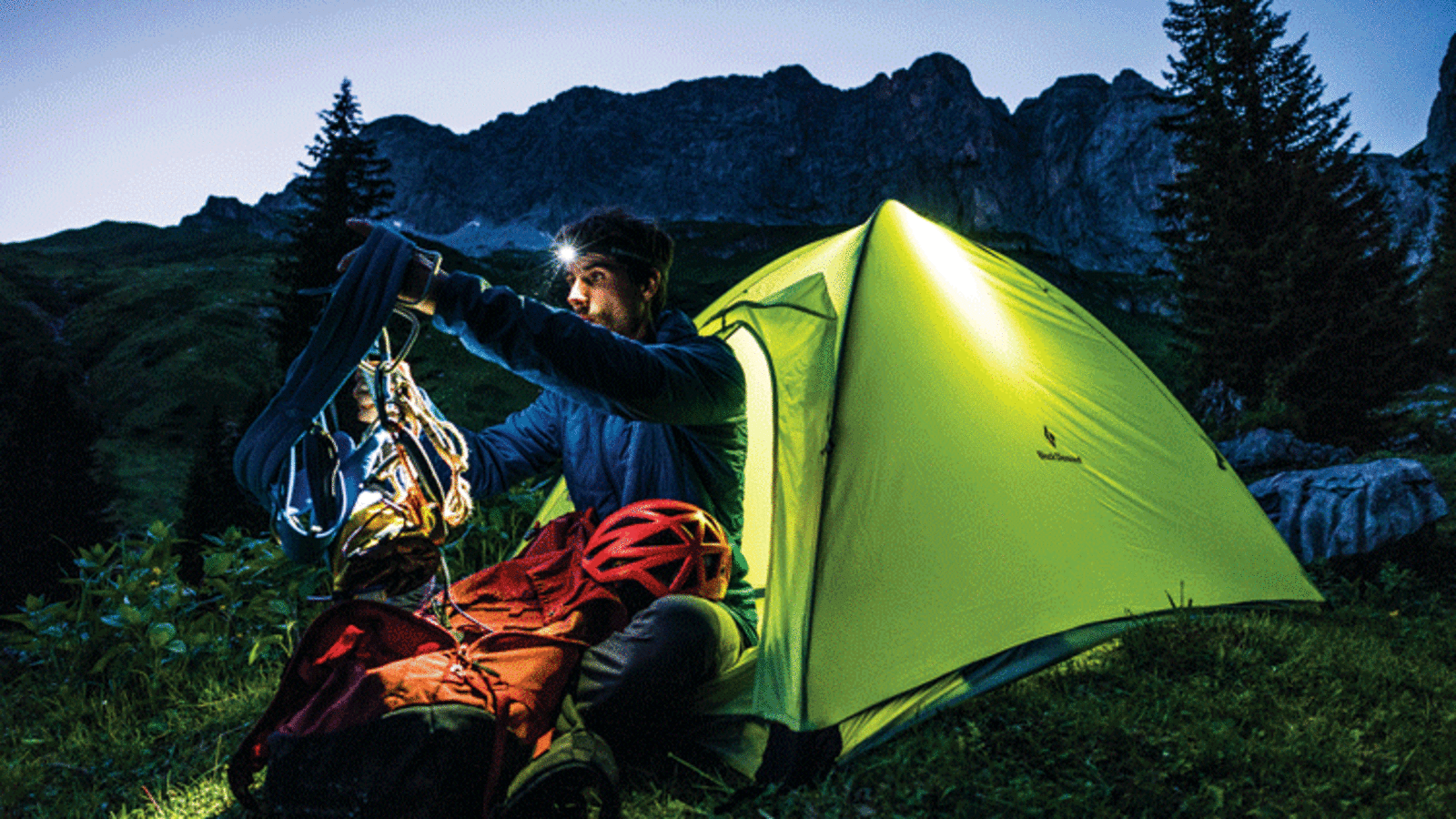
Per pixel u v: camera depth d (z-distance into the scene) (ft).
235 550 13.64
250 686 11.12
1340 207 70.69
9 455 156.97
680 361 6.89
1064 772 7.16
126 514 205.05
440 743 5.41
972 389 9.93
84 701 11.14
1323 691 8.83
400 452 6.62
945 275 10.92
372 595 6.51
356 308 5.47
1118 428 11.45
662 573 7.39
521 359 5.97
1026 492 9.68
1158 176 571.28
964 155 632.79
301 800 5.44
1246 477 33.86
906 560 8.52
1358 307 60.75
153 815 7.63
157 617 11.96
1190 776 7.17
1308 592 12.26
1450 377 71.72
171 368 288.71
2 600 130.93
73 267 414.21
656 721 7.18
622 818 6.49
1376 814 6.50
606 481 8.21
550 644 6.49
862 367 9.14
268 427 5.50
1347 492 15.43
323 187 107.14
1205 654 9.52
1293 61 73.67
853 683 7.71
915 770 7.29
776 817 6.72
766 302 9.93
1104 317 387.96
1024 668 8.66
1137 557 10.36
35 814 7.90
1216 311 67.05
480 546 15.42
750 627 8.14
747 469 11.46
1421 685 9.19
